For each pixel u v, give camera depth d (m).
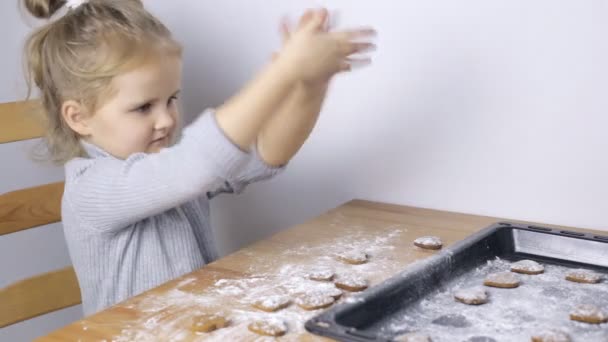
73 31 1.09
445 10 1.13
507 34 1.08
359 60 0.89
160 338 0.74
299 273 0.92
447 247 0.94
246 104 0.83
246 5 1.36
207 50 1.44
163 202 0.93
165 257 1.11
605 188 1.05
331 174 1.33
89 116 1.10
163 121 1.08
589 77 1.03
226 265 0.96
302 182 1.38
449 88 1.16
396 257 0.97
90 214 1.03
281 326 0.74
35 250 1.72
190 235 1.15
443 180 1.20
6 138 1.27
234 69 1.41
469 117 1.15
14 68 1.64
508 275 0.88
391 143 1.24
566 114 1.06
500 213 1.16
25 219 1.28
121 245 1.08
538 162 1.10
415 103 1.20
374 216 1.18
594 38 1.01
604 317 0.75
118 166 1.01
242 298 0.84
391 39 1.20
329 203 1.35
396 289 0.81
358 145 1.28
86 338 0.74
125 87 1.04
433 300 0.83
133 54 1.03
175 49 1.09
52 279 1.30
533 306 0.81
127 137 1.08
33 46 1.16
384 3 1.19
